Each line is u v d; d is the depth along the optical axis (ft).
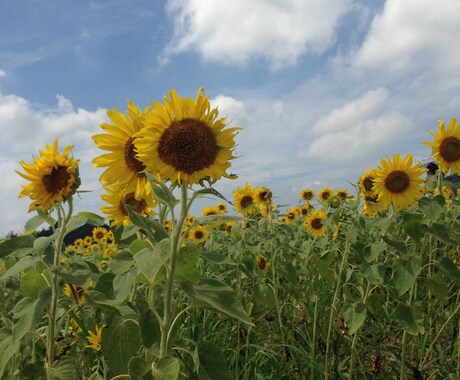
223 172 2.68
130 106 3.24
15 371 3.32
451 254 5.80
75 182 3.06
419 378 4.00
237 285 5.16
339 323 4.36
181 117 2.76
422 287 5.27
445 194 6.56
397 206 5.18
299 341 5.06
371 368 4.49
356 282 4.29
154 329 2.60
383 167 5.17
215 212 9.25
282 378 4.36
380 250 3.79
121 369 2.71
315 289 4.59
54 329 2.93
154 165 2.67
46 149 3.16
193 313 4.61
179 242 2.48
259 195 8.34
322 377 4.27
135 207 3.87
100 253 9.00
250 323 2.26
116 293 2.63
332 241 5.63
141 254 2.22
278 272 5.40
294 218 10.14
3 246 2.93
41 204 3.09
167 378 2.19
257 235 6.49
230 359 4.48
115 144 3.18
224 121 2.80
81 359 3.77
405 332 3.97
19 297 4.55
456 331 4.74
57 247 2.93
